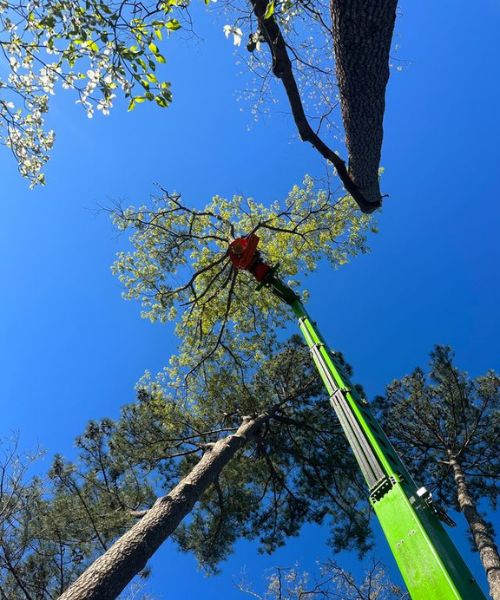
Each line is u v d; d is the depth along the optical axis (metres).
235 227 13.16
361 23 3.53
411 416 13.06
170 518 6.36
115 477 10.18
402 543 2.97
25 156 7.00
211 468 7.88
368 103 4.16
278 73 4.69
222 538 10.79
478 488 12.54
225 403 11.98
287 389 11.97
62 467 9.09
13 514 7.28
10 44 5.38
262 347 13.05
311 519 11.46
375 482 3.60
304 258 13.55
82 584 5.04
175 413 11.39
